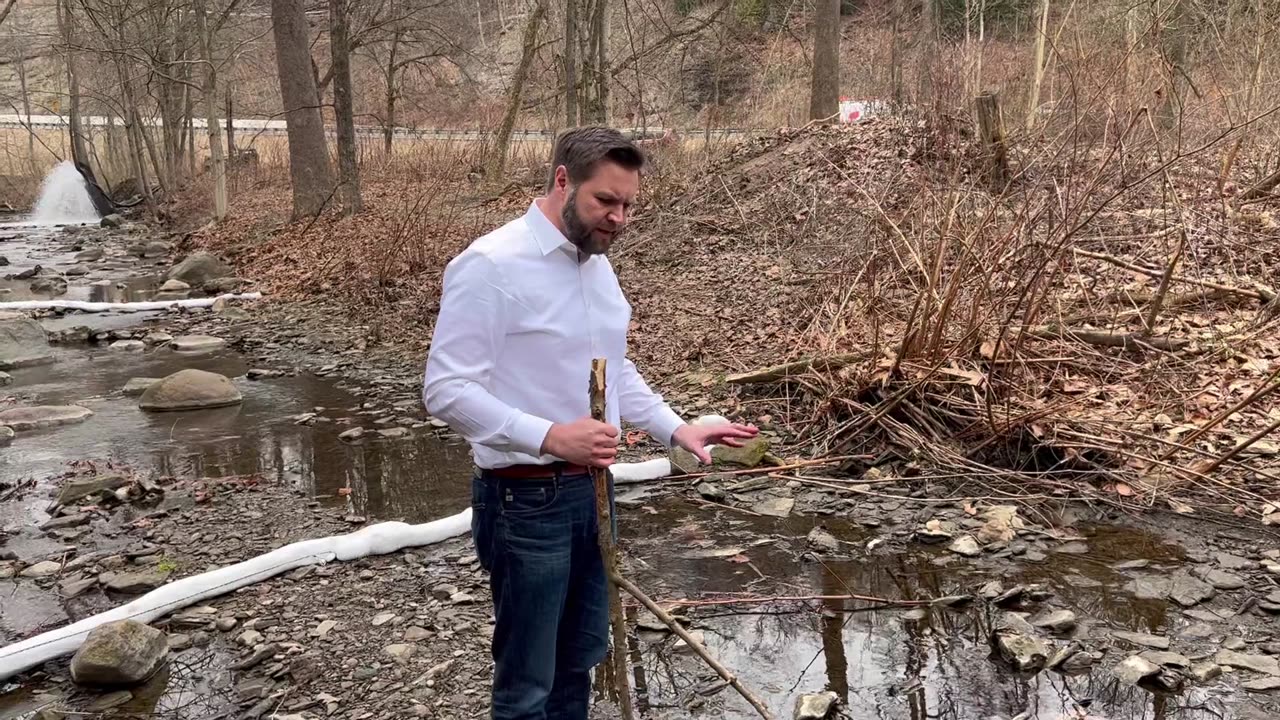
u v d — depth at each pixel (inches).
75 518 207.2
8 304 467.8
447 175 624.7
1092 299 269.0
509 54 1164.5
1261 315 256.4
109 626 145.4
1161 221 294.2
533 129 922.7
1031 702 129.6
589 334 91.3
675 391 277.6
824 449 228.7
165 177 1026.7
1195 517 186.9
